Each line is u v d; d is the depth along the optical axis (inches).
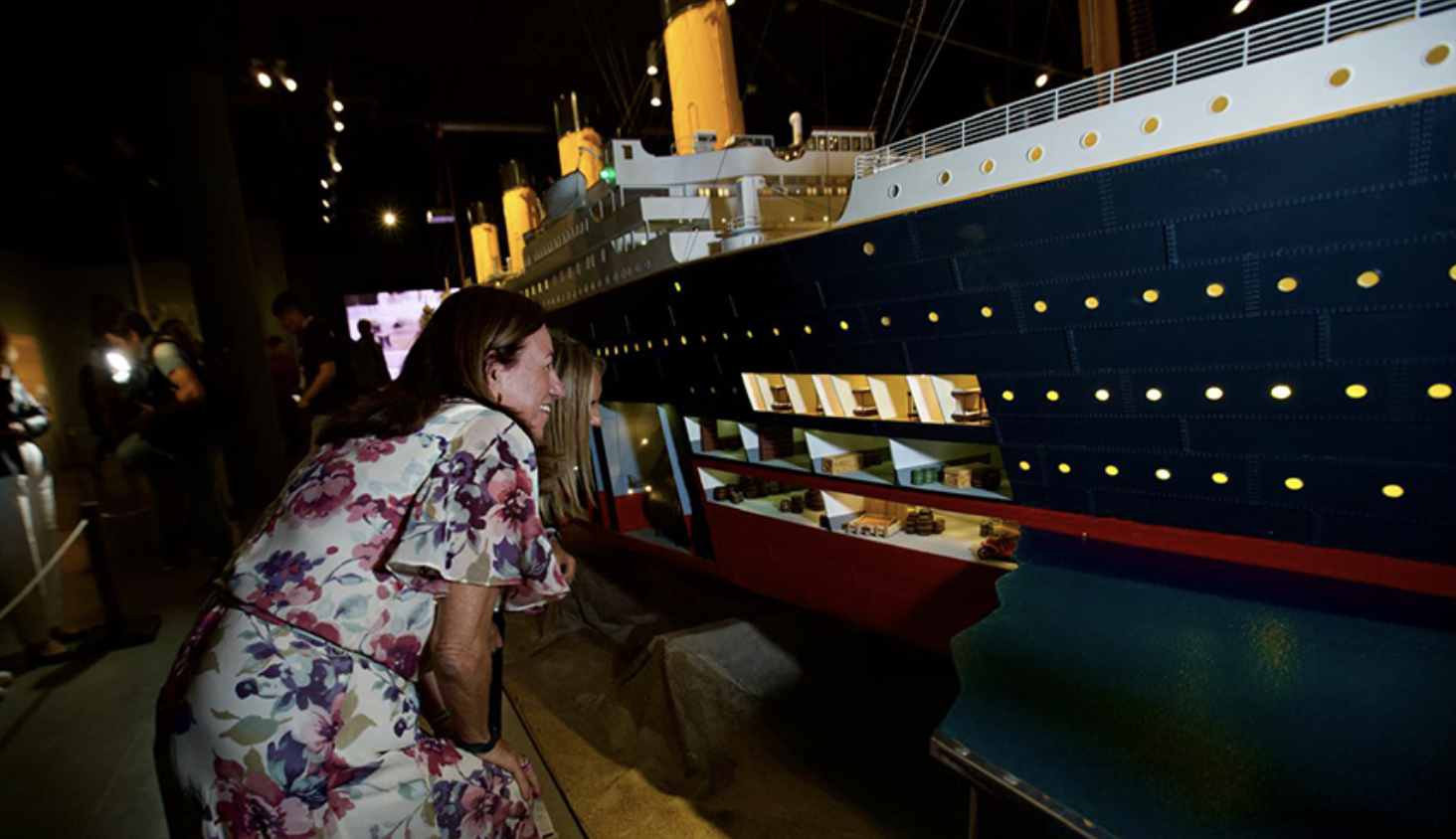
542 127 677.9
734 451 245.0
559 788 137.8
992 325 140.3
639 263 239.3
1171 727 77.1
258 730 47.3
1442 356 90.7
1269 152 96.3
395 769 53.4
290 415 482.6
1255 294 104.3
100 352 252.5
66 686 173.3
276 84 520.1
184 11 353.4
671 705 170.6
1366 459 102.7
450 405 60.2
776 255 174.6
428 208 891.4
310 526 52.0
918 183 138.9
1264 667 86.6
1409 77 84.4
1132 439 129.3
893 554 179.5
